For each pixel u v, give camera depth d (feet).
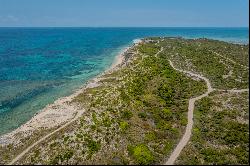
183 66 408.05
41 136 229.04
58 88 367.86
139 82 336.08
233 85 331.16
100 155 205.67
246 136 229.04
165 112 266.57
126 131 233.14
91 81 382.42
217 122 250.37
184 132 236.63
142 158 200.75
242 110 269.03
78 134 223.30
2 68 482.28
